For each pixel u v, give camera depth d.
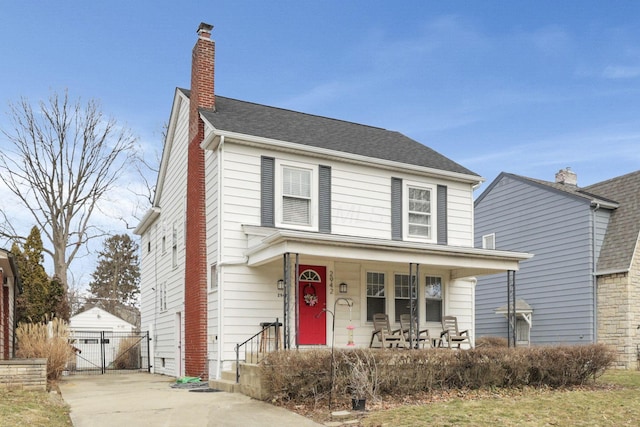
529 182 23.03
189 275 16.58
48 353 15.85
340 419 9.13
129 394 12.39
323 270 15.65
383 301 16.45
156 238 22.52
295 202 15.45
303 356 10.64
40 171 29.28
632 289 19.05
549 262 21.80
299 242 12.75
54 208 29.50
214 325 14.61
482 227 25.31
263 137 14.94
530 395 11.68
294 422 8.91
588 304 19.97
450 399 10.93
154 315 22.23
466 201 18.25
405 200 17.11
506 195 24.22
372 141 18.36
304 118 18.83
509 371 12.57
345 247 13.36
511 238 23.70
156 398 11.53
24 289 23.39
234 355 14.12
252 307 14.54
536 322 22.06
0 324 14.27
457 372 11.98
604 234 20.56
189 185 17.02
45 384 11.89
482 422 8.65
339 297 15.70
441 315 17.34
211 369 14.65
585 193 21.72
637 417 9.41
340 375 10.66
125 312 54.59
